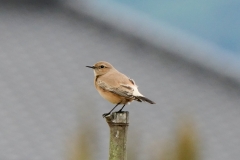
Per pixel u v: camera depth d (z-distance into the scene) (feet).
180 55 73.20
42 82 62.54
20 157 50.42
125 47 72.43
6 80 62.23
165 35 75.77
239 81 70.69
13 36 71.10
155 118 56.65
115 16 76.95
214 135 58.44
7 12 75.87
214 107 63.98
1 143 52.24
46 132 53.78
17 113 56.90
